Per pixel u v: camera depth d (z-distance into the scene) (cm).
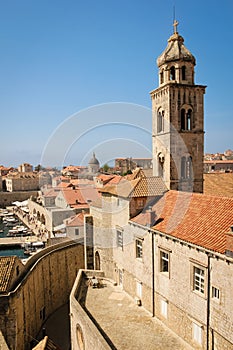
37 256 4912
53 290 5150
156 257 3494
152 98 5097
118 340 3058
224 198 3244
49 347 3084
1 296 3662
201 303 2811
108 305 3847
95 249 4906
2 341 3522
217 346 2650
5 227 12300
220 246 2627
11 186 17650
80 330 3406
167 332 3212
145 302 3738
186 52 4762
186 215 3397
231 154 17662
